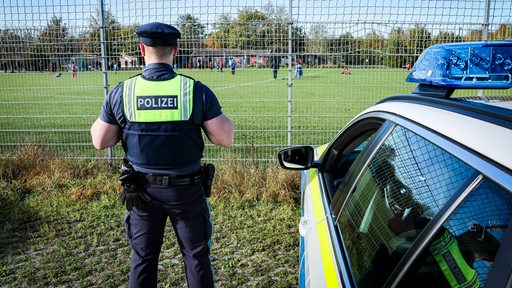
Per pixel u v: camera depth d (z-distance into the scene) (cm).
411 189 151
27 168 624
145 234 276
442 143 134
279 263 388
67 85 685
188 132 262
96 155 723
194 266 277
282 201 529
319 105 1332
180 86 259
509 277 94
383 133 195
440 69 173
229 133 274
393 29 600
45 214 496
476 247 109
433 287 122
